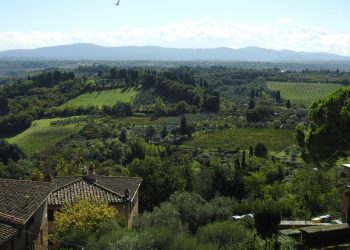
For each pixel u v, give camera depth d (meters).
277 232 31.03
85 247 26.09
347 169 35.28
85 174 40.25
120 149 117.31
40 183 31.53
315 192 54.78
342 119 27.27
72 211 30.81
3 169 98.44
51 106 187.12
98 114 177.75
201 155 122.25
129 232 25.86
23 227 26.00
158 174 58.50
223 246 24.58
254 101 196.25
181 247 23.84
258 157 116.88
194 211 35.41
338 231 30.83
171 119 171.00
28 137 147.00
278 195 70.50
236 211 51.03
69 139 141.75
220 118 173.50
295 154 116.56
